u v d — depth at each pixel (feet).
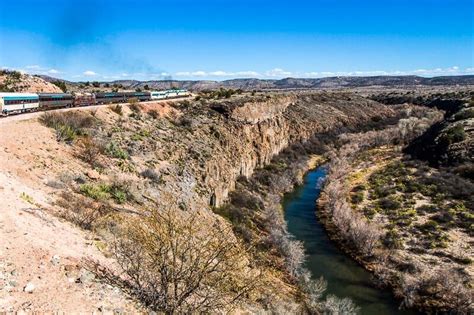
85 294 32.68
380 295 108.27
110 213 61.57
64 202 59.41
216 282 37.14
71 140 100.37
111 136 119.85
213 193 131.34
